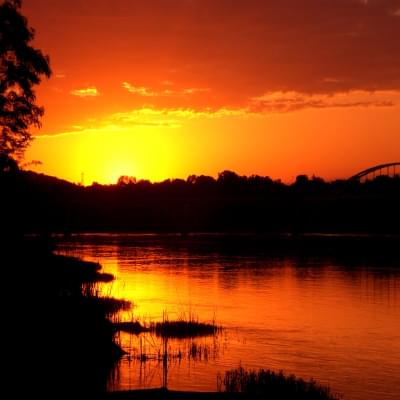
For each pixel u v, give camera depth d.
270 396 18.83
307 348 28.00
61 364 21.67
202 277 61.19
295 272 68.69
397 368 24.69
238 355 25.98
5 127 34.62
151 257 89.81
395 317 37.81
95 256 90.31
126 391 18.66
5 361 20.84
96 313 28.03
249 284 55.62
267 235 192.62
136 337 28.31
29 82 34.19
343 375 23.61
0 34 33.12
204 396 18.25
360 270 72.38
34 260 38.53
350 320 36.53
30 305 27.30
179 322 32.22
